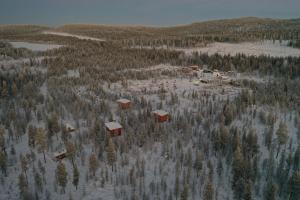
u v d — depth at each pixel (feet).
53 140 264.93
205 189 180.34
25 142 260.21
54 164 228.22
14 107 340.18
